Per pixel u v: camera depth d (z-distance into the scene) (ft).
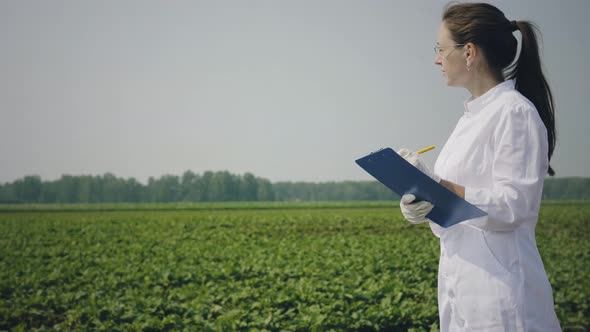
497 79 7.82
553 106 8.02
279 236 64.59
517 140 7.14
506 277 7.17
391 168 7.32
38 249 50.57
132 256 42.14
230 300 24.94
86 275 32.04
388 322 20.63
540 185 7.15
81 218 108.88
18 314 22.35
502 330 7.07
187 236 66.44
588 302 24.18
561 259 40.32
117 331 20.12
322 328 19.36
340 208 185.78
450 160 7.75
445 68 8.01
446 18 7.98
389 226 83.87
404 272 30.17
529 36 7.82
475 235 7.46
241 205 231.91
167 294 27.30
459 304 7.47
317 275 29.86
